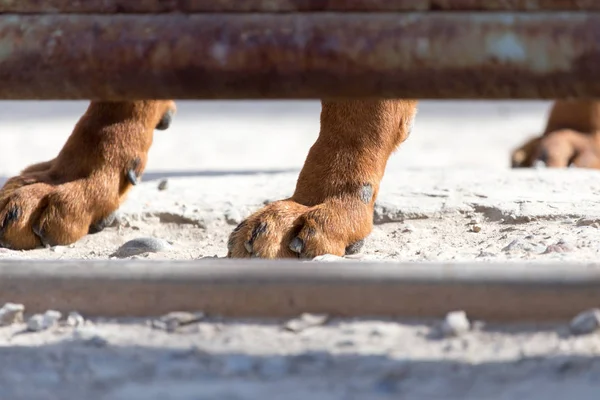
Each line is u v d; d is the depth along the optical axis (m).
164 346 5.77
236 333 5.96
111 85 5.59
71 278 6.38
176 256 8.46
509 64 5.27
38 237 8.75
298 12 5.43
